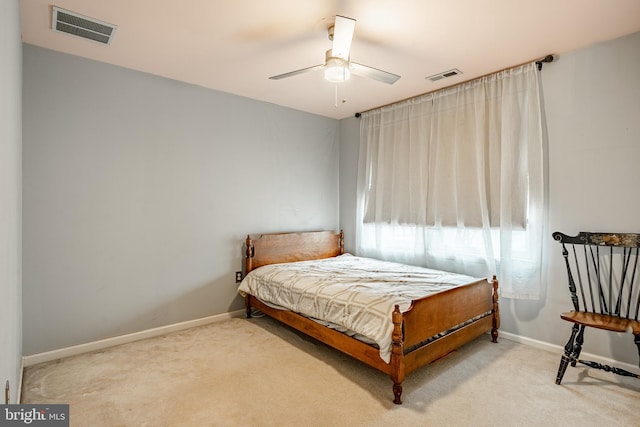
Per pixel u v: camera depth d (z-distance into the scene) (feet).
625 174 8.19
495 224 10.25
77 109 9.27
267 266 12.01
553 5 6.87
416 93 12.09
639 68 7.98
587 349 8.69
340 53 7.29
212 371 8.18
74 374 8.03
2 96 3.90
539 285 9.33
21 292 8.11
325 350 9.43
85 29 7.91
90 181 9.45
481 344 9.80
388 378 7.86
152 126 10.52
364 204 14.28
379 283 9.21
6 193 4.32
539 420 6.31
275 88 11.71
